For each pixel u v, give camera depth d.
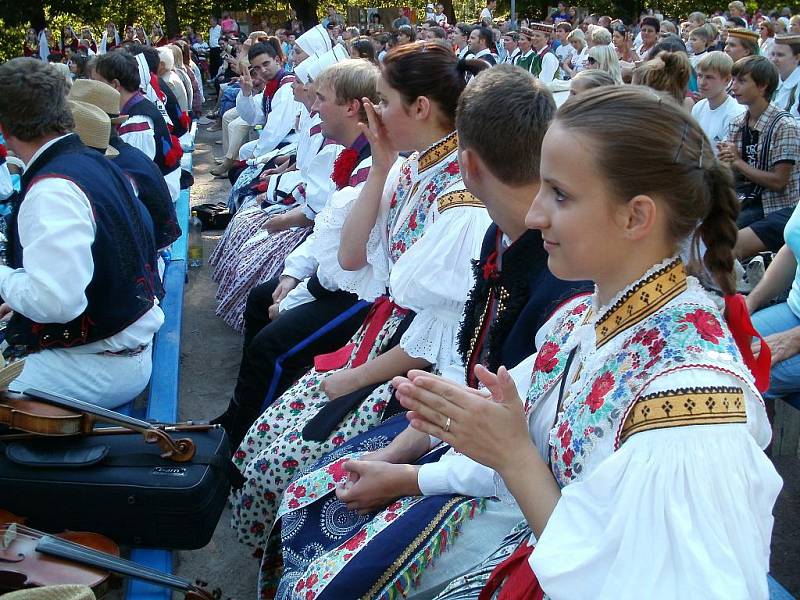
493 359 1.82
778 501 3.11
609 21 16.61
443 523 1.78
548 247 1.21
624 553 1.05
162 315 2.99
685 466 1.05
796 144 4.35
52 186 2.51
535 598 1.32
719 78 5.32
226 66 15.34
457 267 2.15
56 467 2.21
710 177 1.15
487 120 1.71
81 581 1.97
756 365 1.20
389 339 2.58
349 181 3.15
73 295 2.51
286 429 2.57
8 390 2.35
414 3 28.47
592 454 1.18
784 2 25.83
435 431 1.30
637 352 1.16
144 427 2.29
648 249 1.18
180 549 2.29
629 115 1.12
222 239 5.01
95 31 26.55
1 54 22.83
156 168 4.18
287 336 3.10
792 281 3.29
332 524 2.06
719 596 0.99
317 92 3.20
